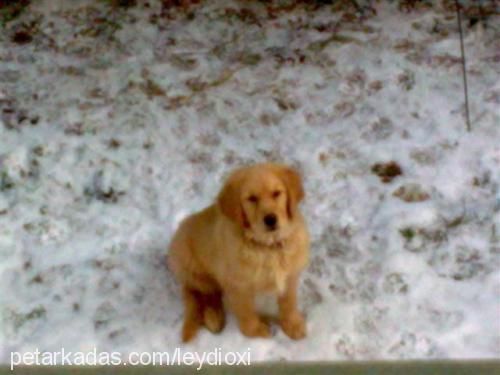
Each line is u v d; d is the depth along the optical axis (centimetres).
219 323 258
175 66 344
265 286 246
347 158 304
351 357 251
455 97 318
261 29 355
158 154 311
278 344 255
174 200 296
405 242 277
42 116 325
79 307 267
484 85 321
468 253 272
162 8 368
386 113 317
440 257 272
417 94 321
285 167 239
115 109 328
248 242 238
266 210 231
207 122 321
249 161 306
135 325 262
